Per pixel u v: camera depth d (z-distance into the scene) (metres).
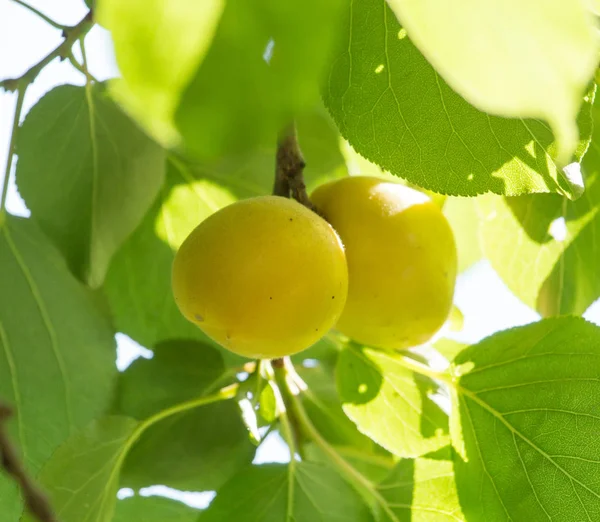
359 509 0.43
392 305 0.42
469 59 0.20
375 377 0.45
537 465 0.42
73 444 0.43
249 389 0.45
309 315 0.39
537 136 0.38
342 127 0.38
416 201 0.42
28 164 0.43
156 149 0.44
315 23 0.21
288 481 0.43
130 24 0.21
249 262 0.38
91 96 0.43
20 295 0.45
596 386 0.42
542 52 0.20
